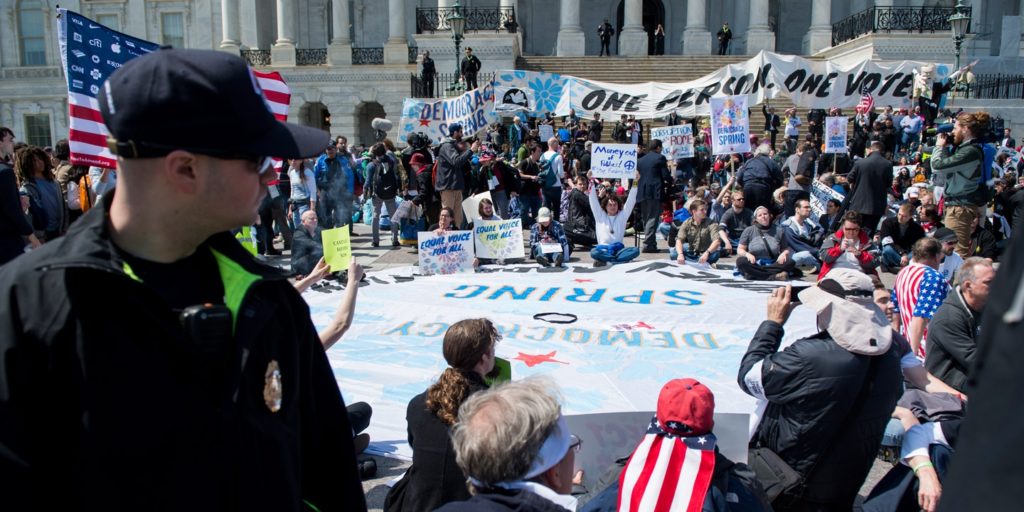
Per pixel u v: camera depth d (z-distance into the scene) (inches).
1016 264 39.8
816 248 434.3
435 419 135.7
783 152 808.9
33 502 56.5
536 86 770.2
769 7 1544.0
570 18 1371.8
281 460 68.0
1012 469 37.6
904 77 737.6
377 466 195.6
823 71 723.4
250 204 66.7
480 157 608.1
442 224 451.5
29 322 57.0
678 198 709.9
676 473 117.1
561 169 660.1
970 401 41.4
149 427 59.1
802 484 140.9
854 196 461.7
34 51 1624.0
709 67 1280.8
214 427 62.2
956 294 184.4
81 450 57.8
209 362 63.1
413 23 1569.9
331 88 1422.2
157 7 1590.8
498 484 88.0
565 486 94.6
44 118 1632.6
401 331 315.0
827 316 139.6
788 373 138.3
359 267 173.5
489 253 477.7
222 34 1578.5
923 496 142.9
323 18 1625.2
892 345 142.3
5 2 1601.9
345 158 580.1
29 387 56.7
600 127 905.5
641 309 350.0
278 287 72.8
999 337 39.4
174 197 63.4
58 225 349.7
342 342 299.1
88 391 57.6
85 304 58.4
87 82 216.2
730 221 517.0
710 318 334.3
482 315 338.6
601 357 279.4
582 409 229.1
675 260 491.8
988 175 396.5
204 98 60.6
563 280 421.1
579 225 544.4
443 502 131.1
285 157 65.8
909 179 703.7
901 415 165.8
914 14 1249.4
